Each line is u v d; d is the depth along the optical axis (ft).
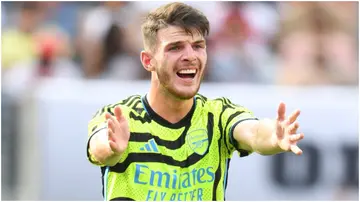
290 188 89.51
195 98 46.60
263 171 89.15
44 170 87.30
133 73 104.17
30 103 88.48
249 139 43.68
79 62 105.91
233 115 45.85
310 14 108.78
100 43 105.60
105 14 107.34
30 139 87.86
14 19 109.09
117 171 44.39
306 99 89.97
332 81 106.11
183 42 43.86
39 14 109.29
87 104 87.81
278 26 108.58
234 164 88.84
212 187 45.21
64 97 88.07
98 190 87.51
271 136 41.37
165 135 44.93
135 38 105.50
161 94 44.98
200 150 45.09
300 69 106.01
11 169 87.86
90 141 43.83
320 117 89.61
